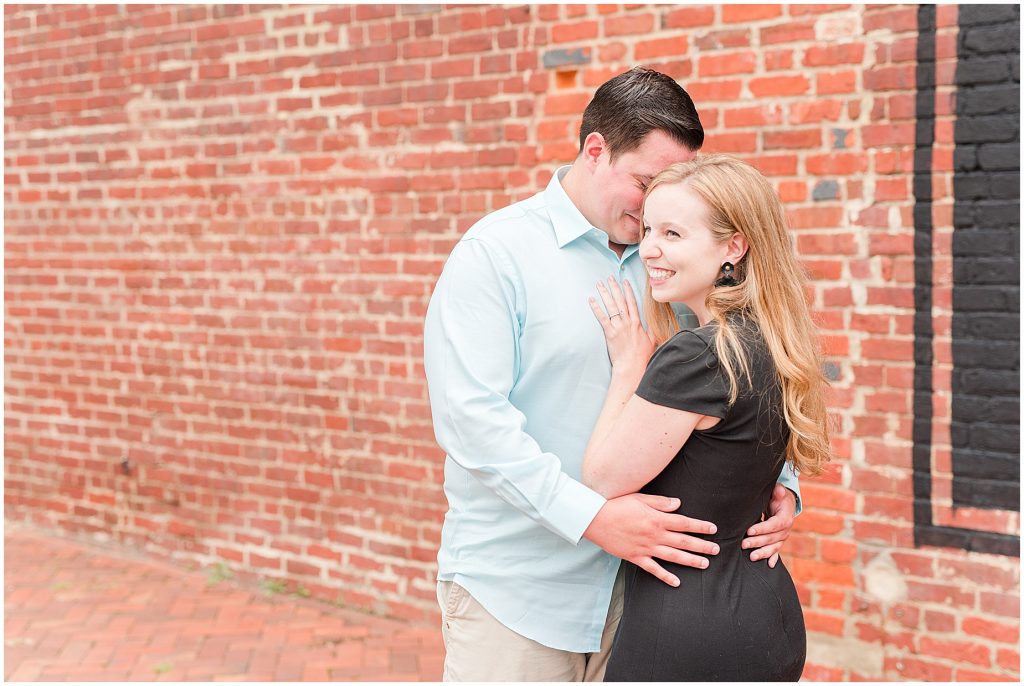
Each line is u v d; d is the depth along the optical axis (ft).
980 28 9.57
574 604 6.75
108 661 12.44
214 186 15.11
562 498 6.01
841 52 10.27
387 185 13.48
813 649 10.85
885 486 10.37
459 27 12.73
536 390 6.64
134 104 15.89
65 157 16.84
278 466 14.78
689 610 5.86
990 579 9.88
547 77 12.11
